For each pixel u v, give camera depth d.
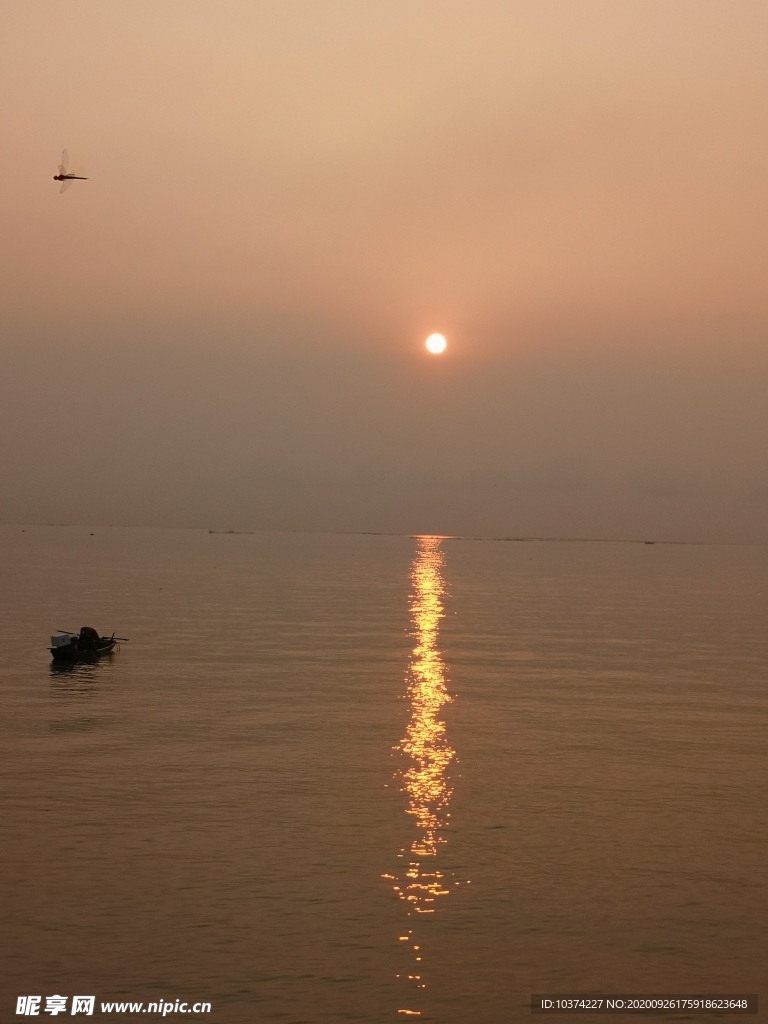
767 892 35.28
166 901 33.41
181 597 165.50
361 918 32.59
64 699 68.19
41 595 164.00
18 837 38.91
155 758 51.47
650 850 39.03
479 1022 27.19
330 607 151.00
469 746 55.59
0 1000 27.64
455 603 165.12
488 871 36.59
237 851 37.91
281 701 68.44
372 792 45.94
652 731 60.28
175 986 28.45
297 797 44.94
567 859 37.94
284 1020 27.08
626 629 126.06
